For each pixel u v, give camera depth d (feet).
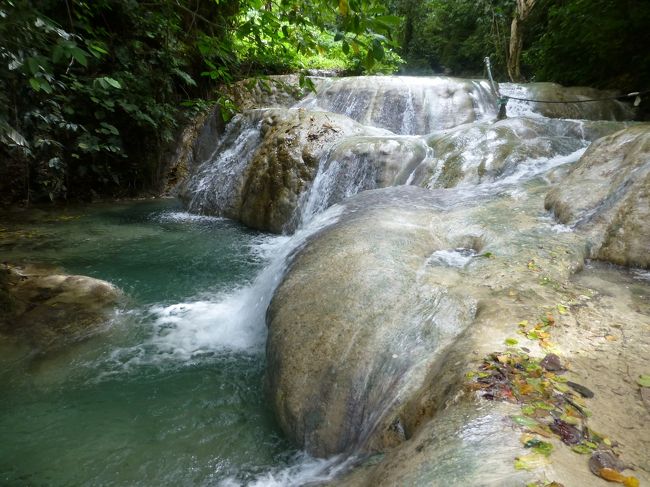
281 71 37.96
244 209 26.04
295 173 24.12
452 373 6.54
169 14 18.58
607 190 12.43
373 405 8.04
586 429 5.06
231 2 28.76
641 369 6.52
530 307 8.46
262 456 8.70
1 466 8.49
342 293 10.31
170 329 13.98
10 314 13.26
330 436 8.36
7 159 25.08
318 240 13.70
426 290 9.75
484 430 4.98
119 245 21.65
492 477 4.13
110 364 12.04
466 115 29.01
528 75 48.49
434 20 65.16
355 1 7.75
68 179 28.14
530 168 17.70
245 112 30.81
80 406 10.30
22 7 8.93
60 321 13.46
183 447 9.01
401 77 32.30
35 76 8.62
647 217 10.86
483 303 8.84
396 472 4.98
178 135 33.53
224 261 20.04
